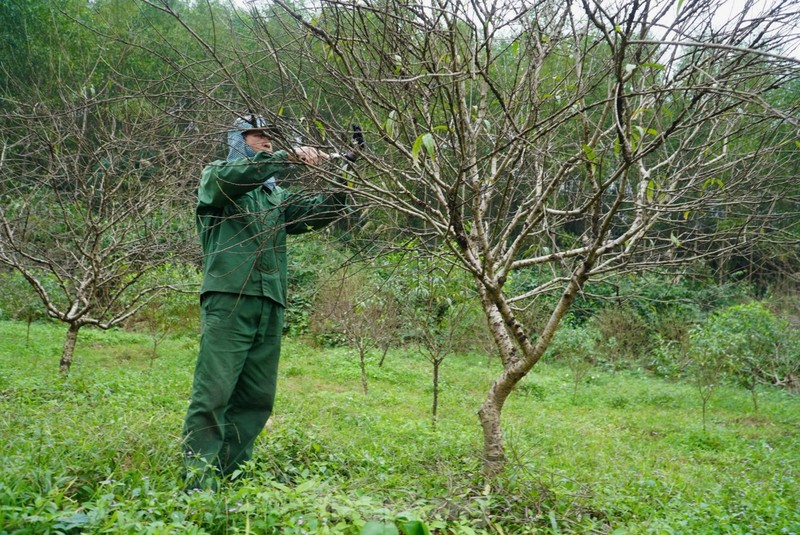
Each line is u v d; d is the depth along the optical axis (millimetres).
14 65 8148
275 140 3207
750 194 3797
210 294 3635
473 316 9086
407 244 4105
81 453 3297
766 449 7789
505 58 4359
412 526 2441
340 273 9633
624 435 8312
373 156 3496
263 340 3824
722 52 3070
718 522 3754
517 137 3109
